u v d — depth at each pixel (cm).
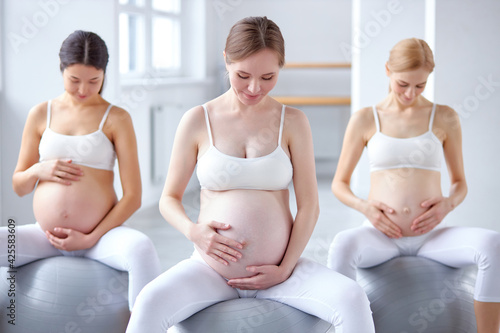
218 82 681
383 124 235
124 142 230
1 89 347
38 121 233
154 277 207
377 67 513
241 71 172
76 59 213
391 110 237
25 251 219
